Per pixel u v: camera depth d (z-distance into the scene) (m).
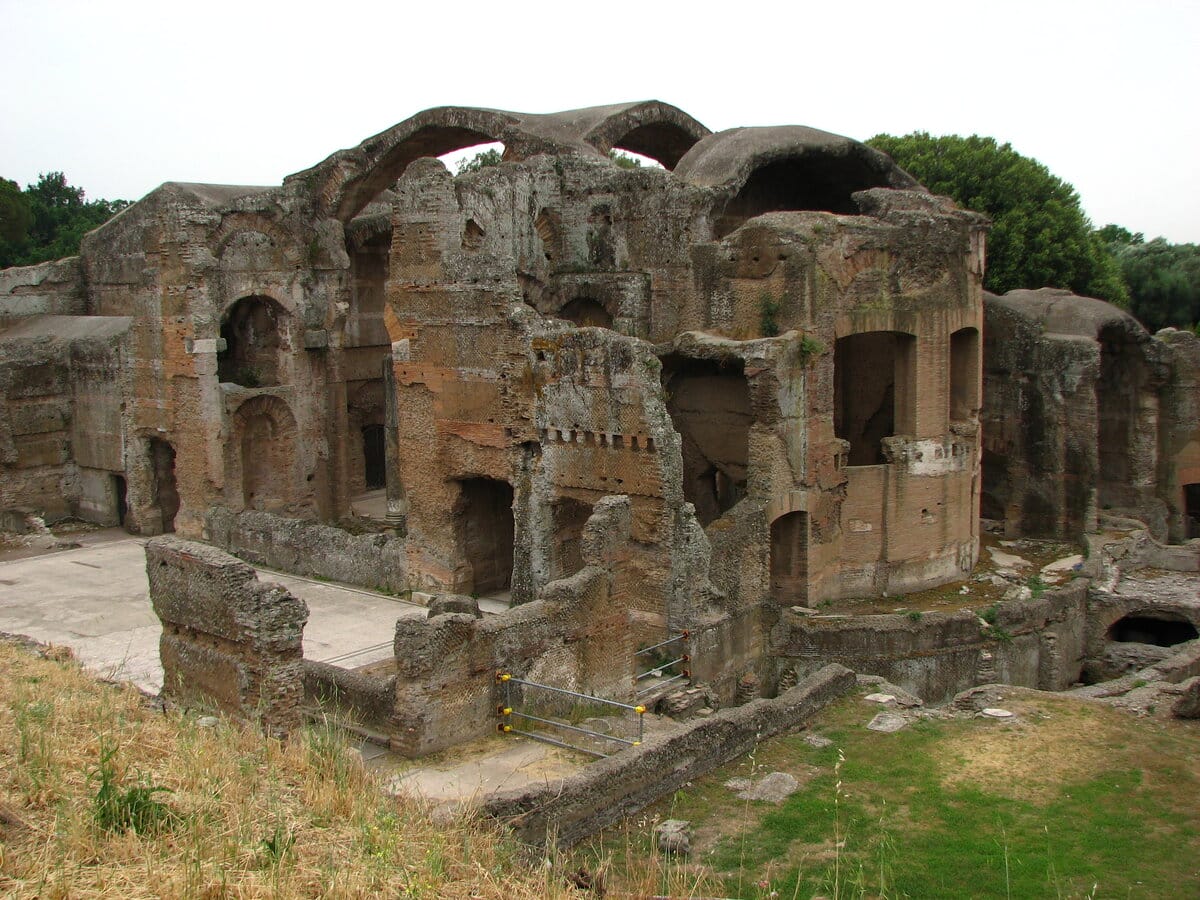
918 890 16.64
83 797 12.71
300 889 11.45
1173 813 19.25
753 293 32.22
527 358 29.78
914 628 30.12
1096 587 34.00
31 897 10.27
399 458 34.78
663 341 33.97
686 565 27.36
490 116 39.56
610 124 40.06
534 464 30.14
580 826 18.22
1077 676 33.34
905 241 33.34
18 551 38.38
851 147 37.62
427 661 20.31
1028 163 56.41
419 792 16.97
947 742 22.59
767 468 30.69
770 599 30.86
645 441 27.61
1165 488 41.78
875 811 19.42
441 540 32.53
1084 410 39.03
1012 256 53.47
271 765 15.24
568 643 22.95
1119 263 71.44
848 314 32.38
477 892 12.39
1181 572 36.22
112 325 41.31
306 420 41.34
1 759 13.65
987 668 30.80
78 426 42.84
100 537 40.84
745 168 35.09
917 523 34.47
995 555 38.16
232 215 38.84
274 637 19.30
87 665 26.20
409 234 32.12
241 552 37.53
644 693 25.30
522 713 21.56
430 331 31.92
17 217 79.06
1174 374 41.16
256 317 42.06
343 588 34.22
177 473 39.62
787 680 29.94
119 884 10.79
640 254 34.25
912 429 34.25
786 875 17.06
